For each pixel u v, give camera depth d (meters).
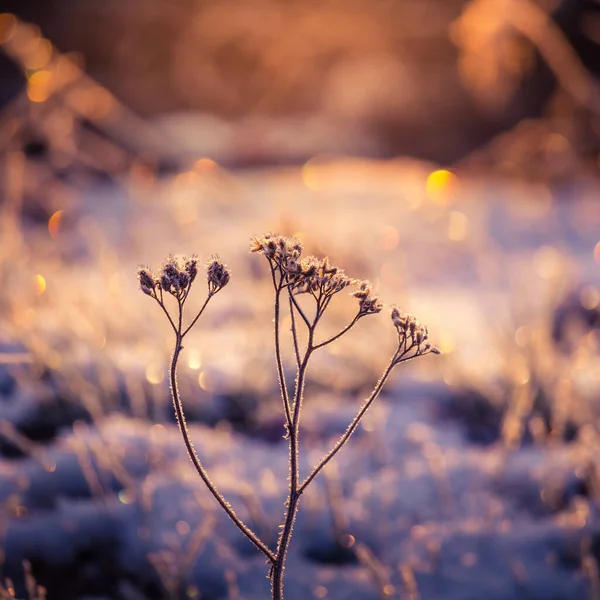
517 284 9.45
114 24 35.28
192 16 33.69
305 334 5.85
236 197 15.70
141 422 4.58
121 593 3.16
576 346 5.75
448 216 14.05
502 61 11.41
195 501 3.71
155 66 34.22
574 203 15.20
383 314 6.22
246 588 3.19
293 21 32.09
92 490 3.69
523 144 18.44
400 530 3.63
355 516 3.67
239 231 12.26
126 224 11.91
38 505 3.66
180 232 11.53
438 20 32.22
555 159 17.27
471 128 28.41
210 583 3.20
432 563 3.35
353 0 32.41
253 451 4.42
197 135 26.11
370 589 3.19
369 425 4.74
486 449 4.60
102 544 3.41
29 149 12.80
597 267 10.43
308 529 3.55
